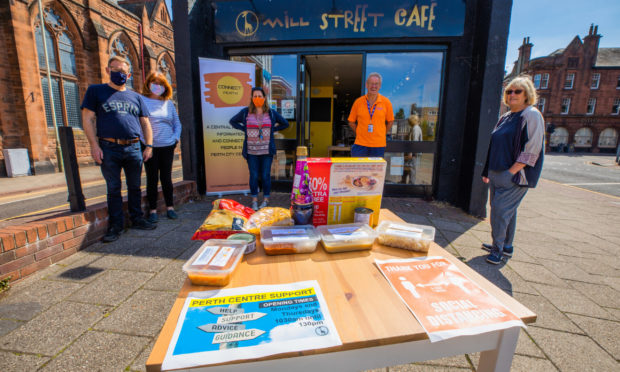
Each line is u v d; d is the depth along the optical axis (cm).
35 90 921
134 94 312
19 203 540
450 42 466
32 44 907
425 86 499
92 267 251
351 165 130
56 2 983
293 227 121
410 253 111
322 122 979
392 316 73
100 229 304
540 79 3262
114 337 169
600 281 253
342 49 495
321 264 100
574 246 337
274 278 89
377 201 136
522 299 223
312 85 962
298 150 130
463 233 360
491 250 290
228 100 478
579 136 3300
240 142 495
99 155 293
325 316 71
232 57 530
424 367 155
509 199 271
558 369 155
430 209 460
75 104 1103
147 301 204
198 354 59
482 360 84
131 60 1360
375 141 412
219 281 83
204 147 486
